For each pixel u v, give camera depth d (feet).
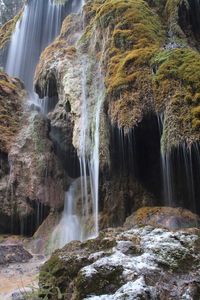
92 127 26.53
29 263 22.49
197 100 20.45
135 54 24.32
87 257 11.00
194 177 20.51
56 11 44.86
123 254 10.69
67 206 30.35
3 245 24.16
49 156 32.07
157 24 27.73
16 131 34.04
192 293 9.36
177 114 20.62
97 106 26.76
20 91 39.09
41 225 29.68
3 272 20.30
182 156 20.47
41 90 35.47
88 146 26.66
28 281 18.22
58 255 11.90
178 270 10.25
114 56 26.11
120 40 26.25
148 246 11.14
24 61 46.75
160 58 23.06
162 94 21.72
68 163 32.42
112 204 26.03
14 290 16.58
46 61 34.27
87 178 27.58
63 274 10.95
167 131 20.63
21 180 31.19
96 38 30.55
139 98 22.71
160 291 9.21
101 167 25.44
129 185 25.63
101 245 12.10
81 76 29.86
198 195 21.04
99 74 28.55
